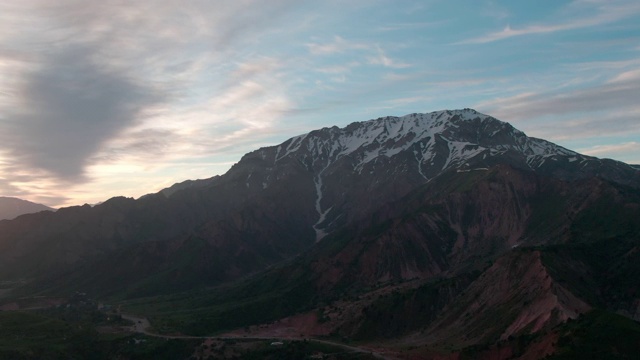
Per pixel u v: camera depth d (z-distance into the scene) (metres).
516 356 142.25
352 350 180.00
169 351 191.38
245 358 182.38
